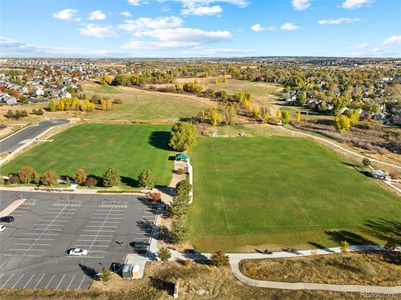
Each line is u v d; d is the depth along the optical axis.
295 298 43.91
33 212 65.12
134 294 44.44
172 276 48.06
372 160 98.50
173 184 79.12
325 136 124.12
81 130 123.81
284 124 139.88
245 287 46.12
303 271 49.47
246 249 54.91
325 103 175.50
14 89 198.12
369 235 59.12
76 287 45.53
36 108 159.12
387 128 137.88
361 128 137.25
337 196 73.75
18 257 51.66
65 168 86.69
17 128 124.69
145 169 80.25
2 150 99.56
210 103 179.25
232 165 92.00
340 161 97.00
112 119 142.00
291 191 75.88
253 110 153.88
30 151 99.25
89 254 52.69
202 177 83.50
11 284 45.88
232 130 128.25
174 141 101.19
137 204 69.31
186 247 55.19
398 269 49.91
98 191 74.19
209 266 50.47
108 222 62.16
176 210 62.09
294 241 57.25
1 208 66.25
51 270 48.91
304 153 103.19
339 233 59.69
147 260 51.56
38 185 76.62
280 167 90.88
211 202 70.31
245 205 69.19
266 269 49.97
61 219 62.84
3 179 79.12
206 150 104.94
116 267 49.84
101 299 43.34
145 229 60.16
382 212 67.25
